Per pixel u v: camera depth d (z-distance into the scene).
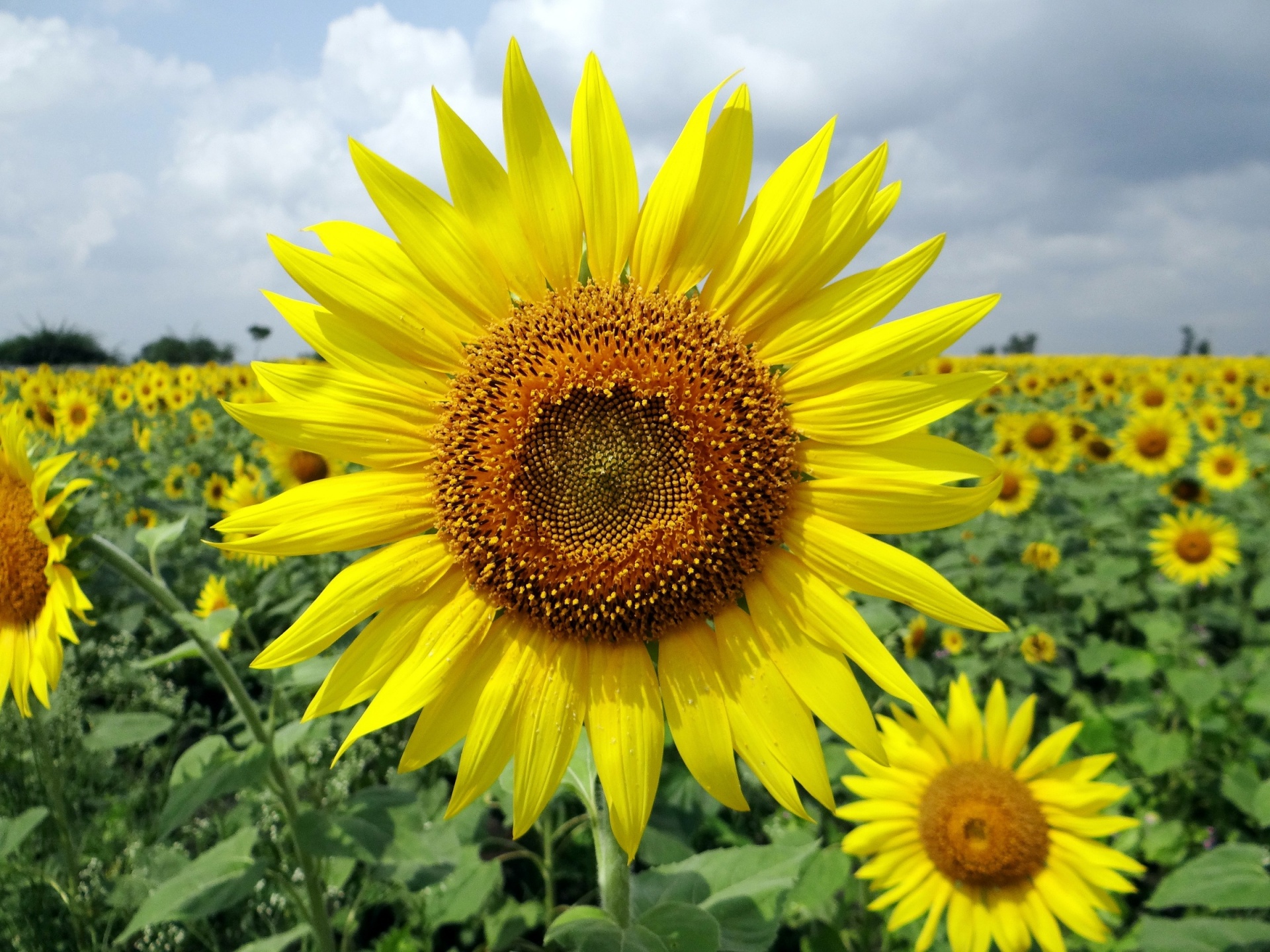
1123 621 1.11
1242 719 0.74
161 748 0.75
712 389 0.31
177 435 2.15
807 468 0.32
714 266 0.32
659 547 0.32
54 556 0.40
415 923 0.56
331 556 1.03
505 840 0.57
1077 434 1.63
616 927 0.29
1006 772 0.48
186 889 0.42
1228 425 2.10
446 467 0.33
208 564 1.06
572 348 0.33
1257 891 0.41
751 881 0.35
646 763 0.31
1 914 0.55
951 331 0.30
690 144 0.31
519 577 0.32
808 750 0.30
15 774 0.62
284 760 0.49
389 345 0.33
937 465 0.30
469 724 0.32
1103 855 0.45
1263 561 1.21
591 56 0.32
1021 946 0.44
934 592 0.30
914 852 0.48
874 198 0.31
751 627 0.32
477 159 0.32
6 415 0.41
